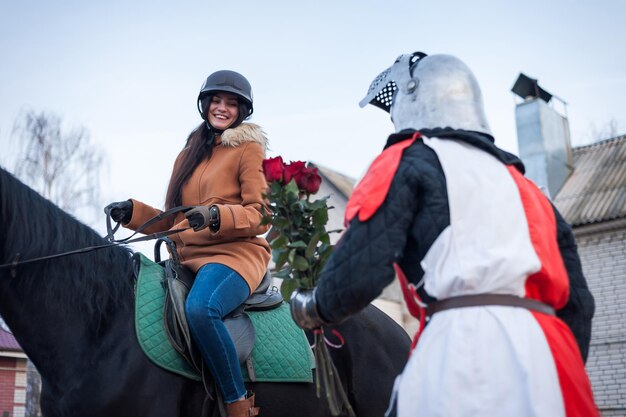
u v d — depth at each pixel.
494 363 1.81
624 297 13.31
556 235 2.14
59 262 3.11
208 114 3.69
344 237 2.03
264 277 3.59
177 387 3.11
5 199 3.04
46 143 17.98
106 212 3.54
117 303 3.18
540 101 15.38
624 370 13.08
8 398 16.69
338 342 3.52
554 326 1.92
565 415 1.78
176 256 3.37
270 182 2.60
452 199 1.96
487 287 1.89
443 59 2.26
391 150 2.09
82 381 3.01
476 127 2.17
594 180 15.00
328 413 3.51
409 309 2.16
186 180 3.67
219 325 3.13
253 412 3.13
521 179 2.10
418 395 1.87
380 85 2.46
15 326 3.06
